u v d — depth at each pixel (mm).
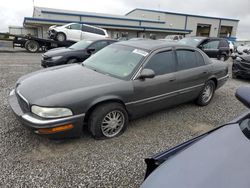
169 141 3725
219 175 1479
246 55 8727
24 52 16594
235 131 1962
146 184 1589
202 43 11758
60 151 3262
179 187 1451
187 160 1690
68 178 2754
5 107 4648
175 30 37188
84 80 3607
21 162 2986
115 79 3701
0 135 3568
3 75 7668
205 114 4934
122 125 3773
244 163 1567
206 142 1875
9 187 2572
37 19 27203
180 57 4531
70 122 3152
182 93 4605
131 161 3137
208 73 5078
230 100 5977
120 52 4367
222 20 45344
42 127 3014
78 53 8328
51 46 17062
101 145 3463
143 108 3986
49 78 3699
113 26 32156
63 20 28844
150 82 3926
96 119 3434
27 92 3307
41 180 2699
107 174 2863
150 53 4047
